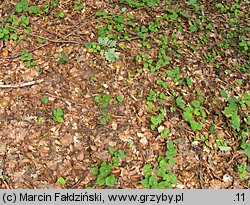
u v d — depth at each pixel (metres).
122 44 1.48
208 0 1.81
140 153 1.24
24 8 1.49
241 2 1.87
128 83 1.39
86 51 1.43
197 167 1.24
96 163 1.20
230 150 1.30
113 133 1.26
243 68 1.54
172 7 1.69
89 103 1.32
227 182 1.23
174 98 1.38
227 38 1.65
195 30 1.62
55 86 1.34
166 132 1.28
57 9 1.55
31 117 1.26
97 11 1.58
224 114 1.38
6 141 1.20
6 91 1.30
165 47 1.52
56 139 1.23
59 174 1.17
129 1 1.62
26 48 1.41
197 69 1.48
